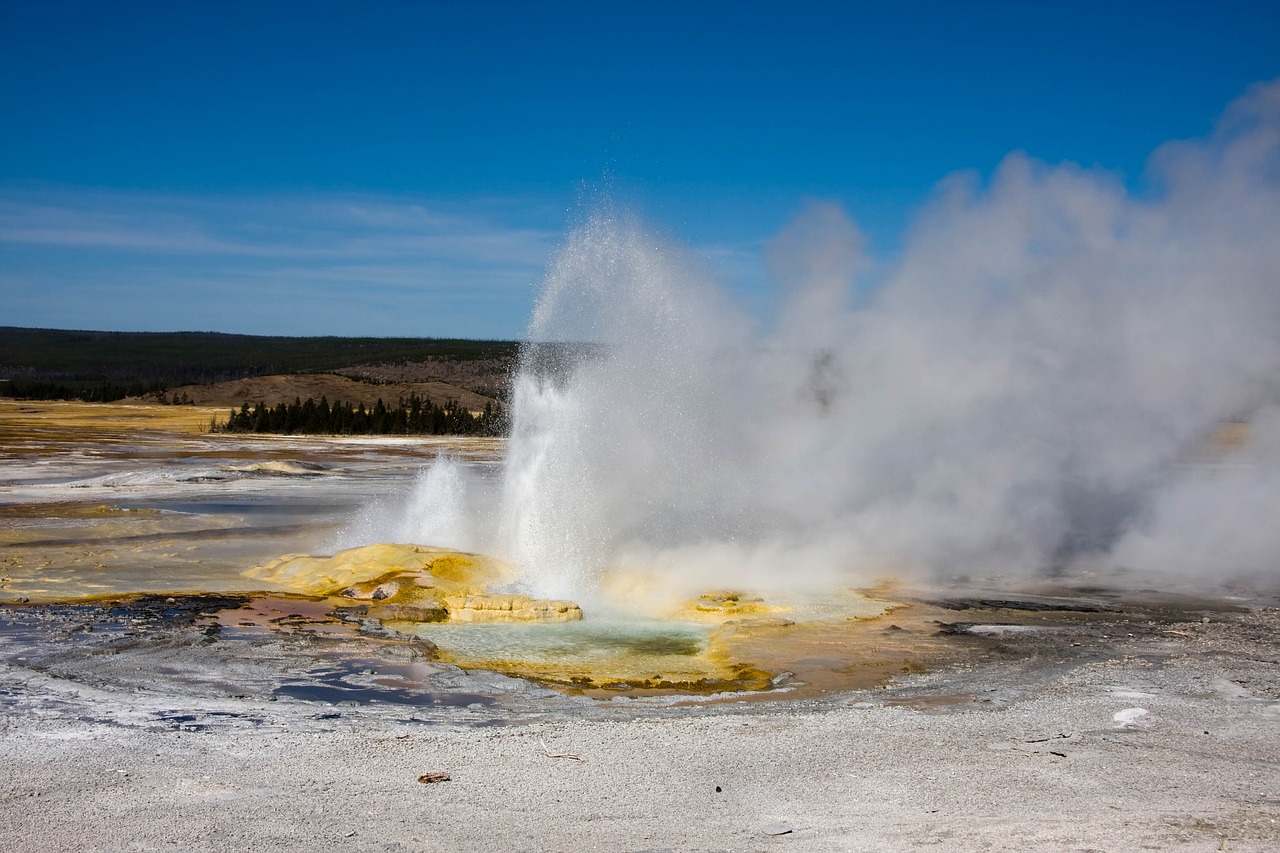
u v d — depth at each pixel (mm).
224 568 20672
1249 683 11914
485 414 101750
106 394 140375
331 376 151500
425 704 11289
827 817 7328
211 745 9133
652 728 9867
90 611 16109
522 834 6977
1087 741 9328
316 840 6801
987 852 6586
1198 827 7020
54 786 7848
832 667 13367
